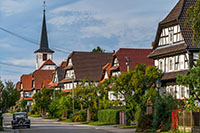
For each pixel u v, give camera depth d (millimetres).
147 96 40656
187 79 27562
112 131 36344
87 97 57219
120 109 48781
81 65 87125
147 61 65562
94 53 90438
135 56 65875
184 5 44844
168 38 46281
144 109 41250
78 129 40688
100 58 89750
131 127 39719
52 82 107062
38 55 152125
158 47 48656
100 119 53188
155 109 32375
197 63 28344
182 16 43969
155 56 48375
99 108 56594
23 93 140750
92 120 57031
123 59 64875
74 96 59312
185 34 42531
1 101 51531
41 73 133500
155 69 43438
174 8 46562
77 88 58344
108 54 91375
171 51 44125
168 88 45375
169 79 44469
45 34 153875
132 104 41562
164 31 47188
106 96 57969
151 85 43281
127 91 42469
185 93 41812
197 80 26828
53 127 45781
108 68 69750
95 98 56625
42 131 37594
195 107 29172
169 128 31125
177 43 44375
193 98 29781
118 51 66125
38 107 92000
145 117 33750
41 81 131750
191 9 28844
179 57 43781
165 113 31812
